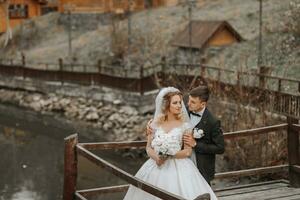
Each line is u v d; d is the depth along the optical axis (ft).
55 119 96.07
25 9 170.19
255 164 50.06
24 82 111.34
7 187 62.13
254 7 121.90
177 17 129.08
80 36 142.72
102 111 90.94
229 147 52.75
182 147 19.63
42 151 78.18
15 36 154.71
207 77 64.49
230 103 55.72
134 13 145.59
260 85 55.98
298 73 76.38
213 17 121.80
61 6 156.35
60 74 102.63
